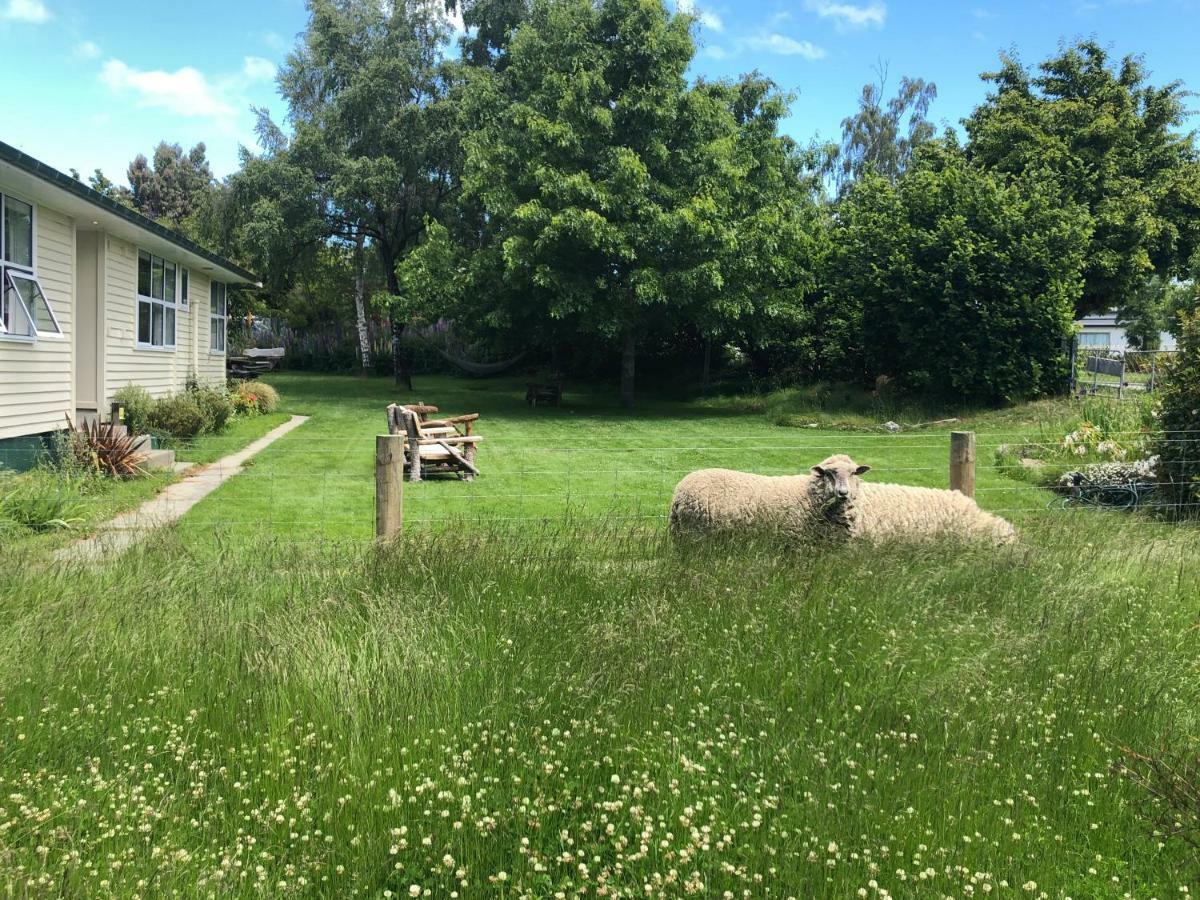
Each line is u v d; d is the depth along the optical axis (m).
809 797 2.91
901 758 3.23
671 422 19.56
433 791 2.93
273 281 28.88
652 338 27.89
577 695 3.58
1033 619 4.64
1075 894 2.62
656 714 3.49
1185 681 4.00
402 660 3.84
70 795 2.92
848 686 3.74
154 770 3.18
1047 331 19.08
